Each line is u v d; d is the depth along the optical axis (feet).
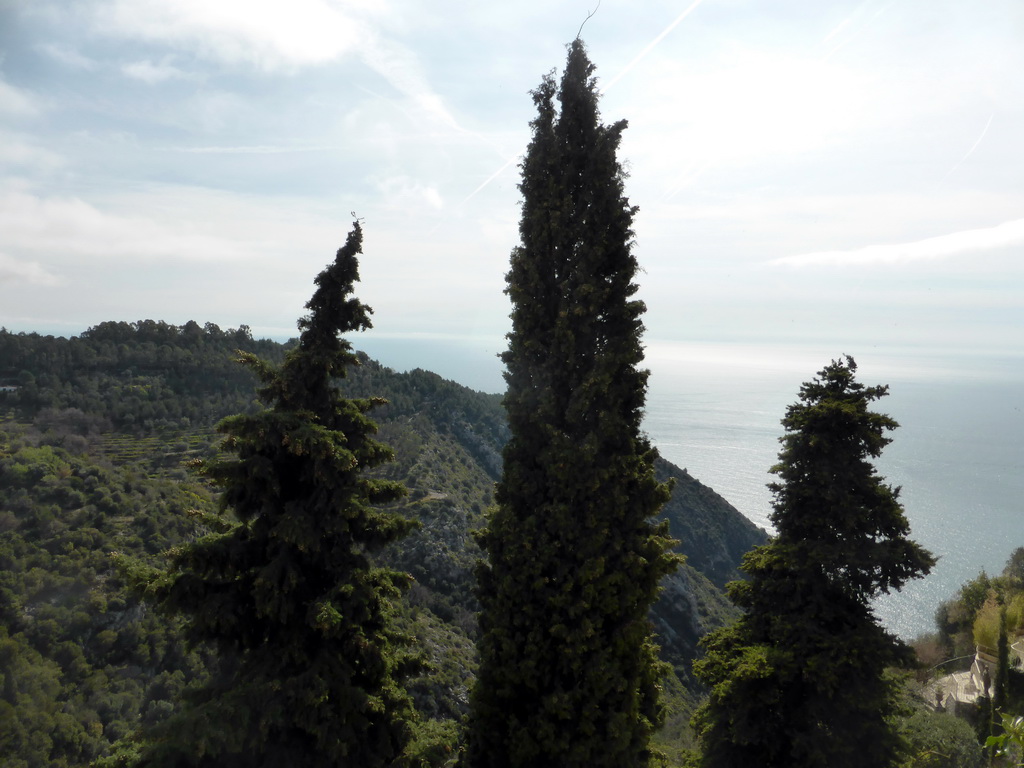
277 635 31.19
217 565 30.55
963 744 54.54
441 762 31.14
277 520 31.37
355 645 30.32
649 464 36.29
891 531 40.60
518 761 32.76
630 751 32.65
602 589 33.22
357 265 33.17
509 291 36.83
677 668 130.62
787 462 42.88
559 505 33.76
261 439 29.86
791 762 39.63
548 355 36.32
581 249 35.83
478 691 34.60
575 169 37.17
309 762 29.30
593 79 37.76
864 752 38.93
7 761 63.62
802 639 39.47
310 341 32.96
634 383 35.86
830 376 43.01
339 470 31.58
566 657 32.76
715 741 41.37
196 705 29.07
